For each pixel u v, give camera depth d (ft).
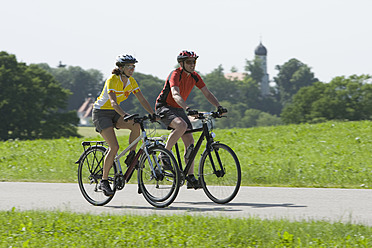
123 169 70.28
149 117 63.21
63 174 92.68
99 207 63.57
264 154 120.26
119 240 44.16
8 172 97.40
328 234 44.65
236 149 129.80
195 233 46.03
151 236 45.39
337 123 185.37
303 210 58.75
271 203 63.67
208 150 64.54
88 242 44.21
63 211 56.75
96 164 66.95
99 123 64.34
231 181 63.00
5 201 67.77
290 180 82.43
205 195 71.36
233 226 47.21
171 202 61.62
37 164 108.58
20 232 47.67
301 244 42.01
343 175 84.38
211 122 65.57
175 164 61.46
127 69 62.49
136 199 69.00
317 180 81.41
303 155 116.26
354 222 50.16
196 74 66.95
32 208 62.18
